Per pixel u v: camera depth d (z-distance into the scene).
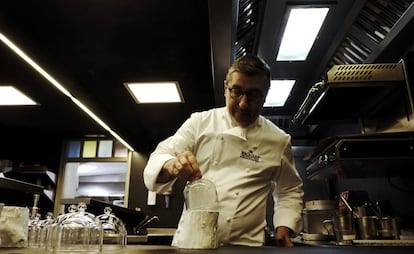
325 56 2.08
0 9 1.45
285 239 1.24
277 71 2.29
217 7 1.27
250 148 1.24
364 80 1.66
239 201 1.16
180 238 0.88
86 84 2.25
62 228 0.86
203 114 1.33
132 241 2.46
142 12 1.52
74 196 3.75
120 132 3.13
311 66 2.22
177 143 1.24
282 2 1.64
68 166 3.80
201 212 0.82
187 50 1.84
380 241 1.46
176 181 1.13
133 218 3.35
